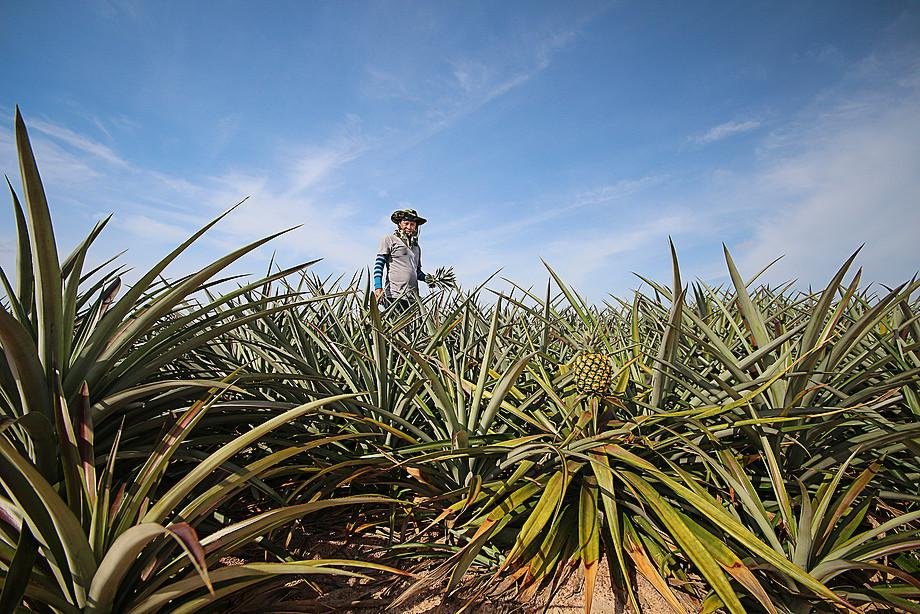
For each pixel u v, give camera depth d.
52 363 1.78
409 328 4.79
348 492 2.80
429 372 2.33
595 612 1.98
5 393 1.79
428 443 2.50
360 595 2.10
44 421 1.57
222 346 3.54
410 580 2.18
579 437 2.55
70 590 1.44
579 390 2.53
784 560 1.72
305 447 1.84
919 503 2.49
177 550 1.83
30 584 1.30
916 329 2.74
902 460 2.64
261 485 2.21
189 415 1.80
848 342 2.23
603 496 2.15
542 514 2.04
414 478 2.70
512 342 3.54
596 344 3.80
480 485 2.32
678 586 2.06
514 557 1.96
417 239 7.10
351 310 4.11
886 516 2.52
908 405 2.62
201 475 1.47
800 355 2.30
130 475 1.98
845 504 1.89
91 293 2.42
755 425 2.20
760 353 2.30
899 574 1.65
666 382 2.66
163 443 1.71
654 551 2.10
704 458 2.14
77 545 1.29
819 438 2.55
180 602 1.66
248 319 2.25
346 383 3.26
